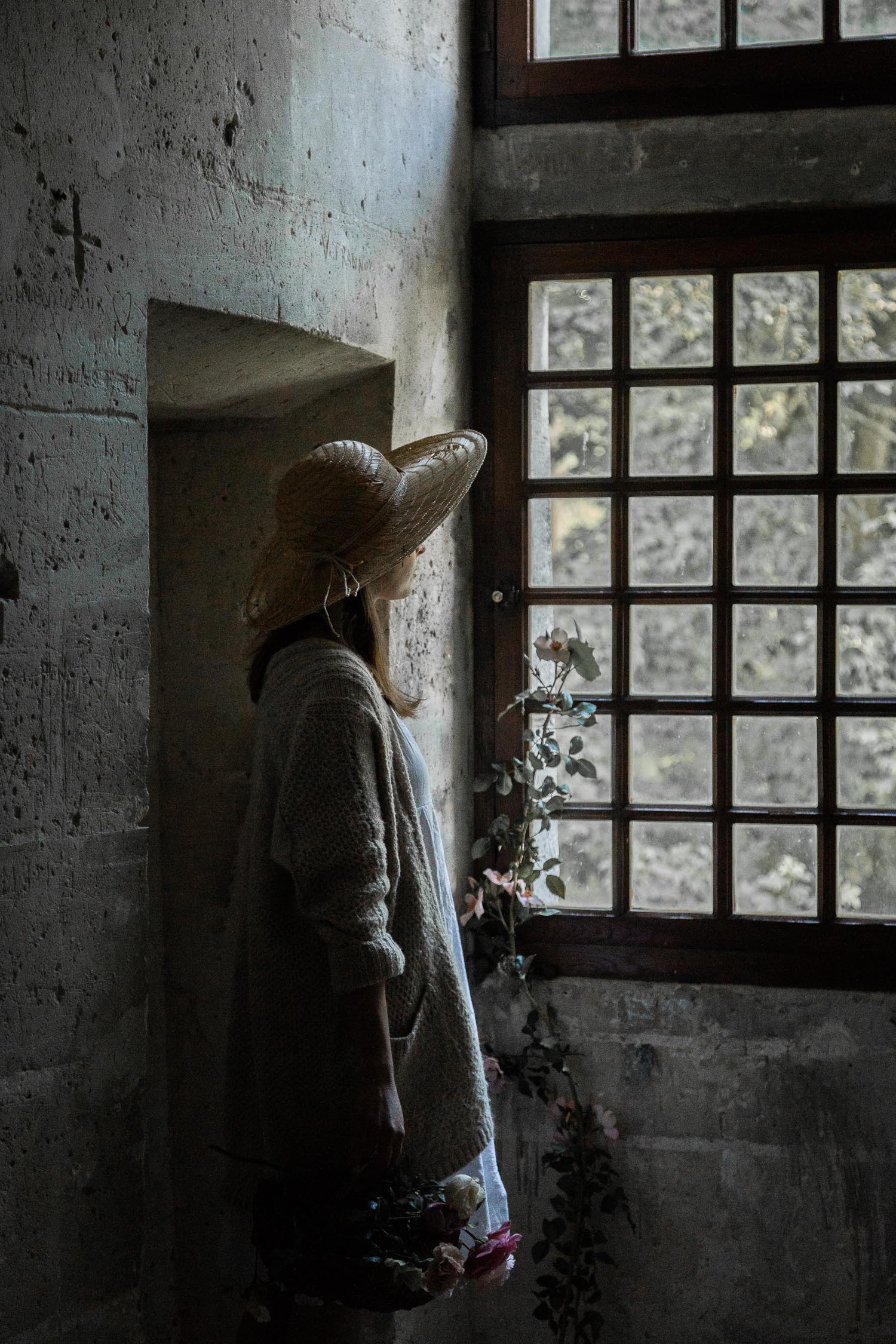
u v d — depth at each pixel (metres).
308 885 1.56
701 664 2.82
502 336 2.84
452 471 1.85
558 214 2.81
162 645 2.53
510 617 2.87
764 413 2.78
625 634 2.83
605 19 2.80
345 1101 1.64
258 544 2.49
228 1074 1.79
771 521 2.79
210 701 2.52
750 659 2.80
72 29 1.65
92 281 1.70
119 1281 1.79
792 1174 2.75
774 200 2.73
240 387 2.31
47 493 1.63
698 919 2.79
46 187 1.62
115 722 1.77
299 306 2.14
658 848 2.85
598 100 2.78
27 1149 1.63
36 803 1.63
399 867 1.68
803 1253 2.75
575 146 2.79
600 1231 2.81
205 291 1.92
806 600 2.75
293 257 2.12
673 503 2.82
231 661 2.50
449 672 2.76
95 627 1.72
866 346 2.74
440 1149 1.70
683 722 2.83
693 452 2.81
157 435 2.53
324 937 1.54
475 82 2.83
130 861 1.80
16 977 1.61
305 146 2.16
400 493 1.73
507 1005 2.85
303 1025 1.66
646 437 2.82
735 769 2.81
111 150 1.73
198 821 2.52
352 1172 1.58
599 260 2.79
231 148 1.97
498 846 2.88
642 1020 2.80
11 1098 1.60
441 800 2.70
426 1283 1.54
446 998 1.73
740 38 2.75
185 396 2.32
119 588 1.77
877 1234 2.73
